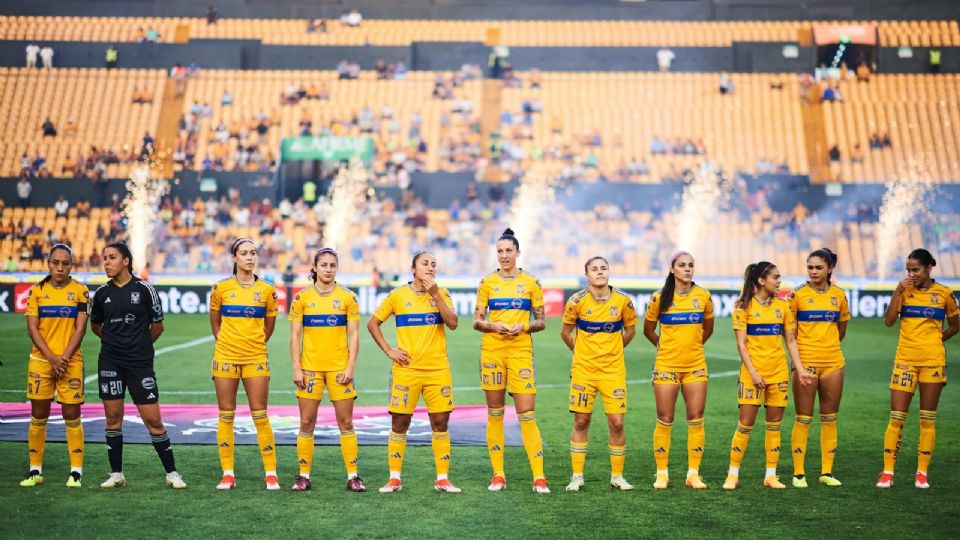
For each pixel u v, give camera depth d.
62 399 9.25
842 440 12.12
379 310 9.28
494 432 9.44
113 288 9.24
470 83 42.97
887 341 25.78
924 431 9.58
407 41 44.69
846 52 44.09
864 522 8.25
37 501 8.74
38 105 41.12
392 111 41.53
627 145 40.84
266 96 41.88
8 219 37.31
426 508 8.63
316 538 7.67
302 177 39.78
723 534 7.88
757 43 43.66
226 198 38.06
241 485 9.47
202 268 36.41
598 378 9.38
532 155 40.53
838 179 39.31
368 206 38.59
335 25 45.34
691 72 43.91
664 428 9.52
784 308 9.59
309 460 9.32
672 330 9.51
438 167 39.69
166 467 9.37
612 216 38.56
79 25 44.38
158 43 43.22
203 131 40.38
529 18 46.00
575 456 9.45
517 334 9.32
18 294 34.00
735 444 9.56
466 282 34.81
